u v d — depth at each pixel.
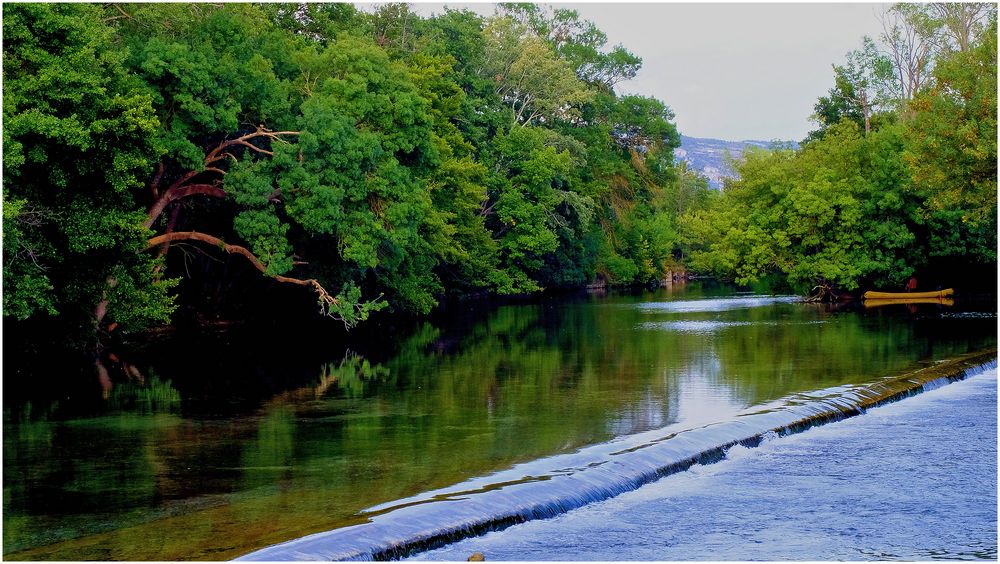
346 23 59.81
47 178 29.47
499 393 26.25
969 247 62.53
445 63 64.38
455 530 14.62
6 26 26.94
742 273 68.81
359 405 24.70
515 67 82.94
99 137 28.89
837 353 34.00
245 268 47.38
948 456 19.59
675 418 22.16
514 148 76.19
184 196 38.62
